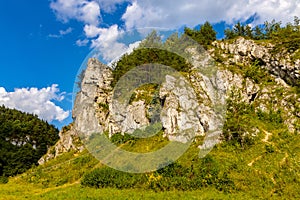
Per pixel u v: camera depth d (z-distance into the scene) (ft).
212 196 87.92
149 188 96.84
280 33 185.88
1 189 122.62
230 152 114.32
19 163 192.54
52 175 136.15
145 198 89.45
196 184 95.66
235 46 187.93
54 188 119.14
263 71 174.60
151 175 98.27
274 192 91.81
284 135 127.85
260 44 182.19
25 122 280.92
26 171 172.76
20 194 113.39
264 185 93.76
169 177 97.50
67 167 139.74
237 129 124.57
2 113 296.30
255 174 99.14
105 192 97.81
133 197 90.68
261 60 177.06
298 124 134.00
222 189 93.30
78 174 124.26
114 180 103.09
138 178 98.99
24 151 214.48
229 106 136.67
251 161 109.19
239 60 183.11
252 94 160.86
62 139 188.85
